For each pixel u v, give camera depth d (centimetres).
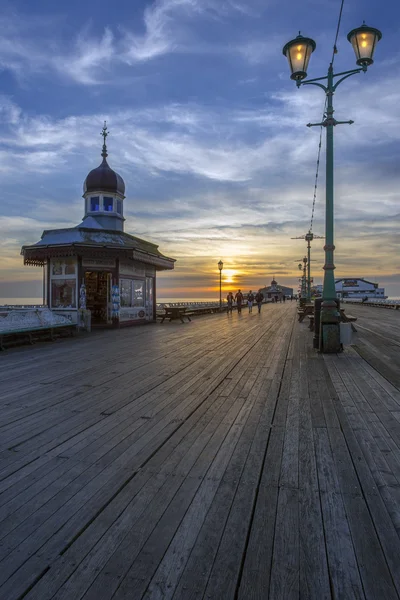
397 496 299
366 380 680
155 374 744
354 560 228
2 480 328
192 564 225
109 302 1962
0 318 1116
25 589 207
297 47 921
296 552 235
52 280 1778
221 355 960
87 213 2100
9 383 675
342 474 336
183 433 435
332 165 971
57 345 1180
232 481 324
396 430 441
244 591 205
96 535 252
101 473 340
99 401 561
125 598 202
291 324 1898
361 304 5728
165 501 293
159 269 2267
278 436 425
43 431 442
